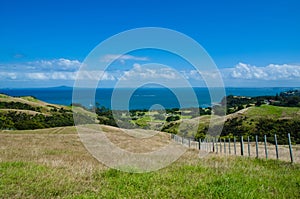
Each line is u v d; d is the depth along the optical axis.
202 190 9.57
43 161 15.40
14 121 80.81
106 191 9.44
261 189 9.70
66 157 18.16
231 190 9.44
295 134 48.28
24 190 9.25
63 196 8.84
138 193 9.39
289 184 10.55
